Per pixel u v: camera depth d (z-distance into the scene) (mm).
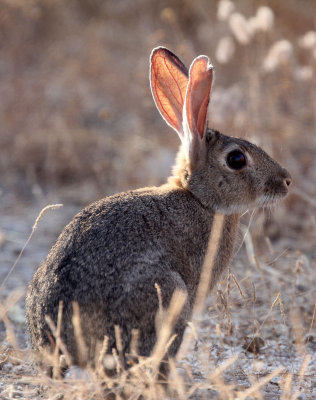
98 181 17078
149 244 8625
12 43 22828
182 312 8516
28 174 17719
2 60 22578
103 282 8148
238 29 15938
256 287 11492
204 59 9344
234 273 11969
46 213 16141
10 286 12648
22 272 13391
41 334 8320
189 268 9203
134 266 8320
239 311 10945
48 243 14867
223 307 10148
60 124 18312
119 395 7969
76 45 23000
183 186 9844
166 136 17750
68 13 24203
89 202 16484
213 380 8367
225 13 16219
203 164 9797
